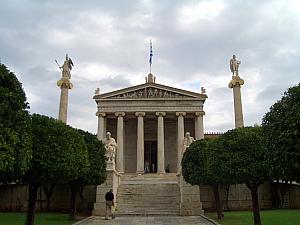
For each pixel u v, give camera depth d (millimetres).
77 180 33500
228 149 25266
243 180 24547
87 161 28438
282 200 46781
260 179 24328
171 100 74375
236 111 69062
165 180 59250
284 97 18703
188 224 28328
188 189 38594
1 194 48344
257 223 24172
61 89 70188
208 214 38188
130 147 78562
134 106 74250
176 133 79250
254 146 24188
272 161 18625
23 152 17734
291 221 27750
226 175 25391
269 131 18766
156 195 44125
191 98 74438
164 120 80188
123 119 75750
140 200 42625
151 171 77688
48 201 46094
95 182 35781
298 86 18484
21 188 48219
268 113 19281
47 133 23297
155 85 75688
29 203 23703
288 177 18297
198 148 35688
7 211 47531
